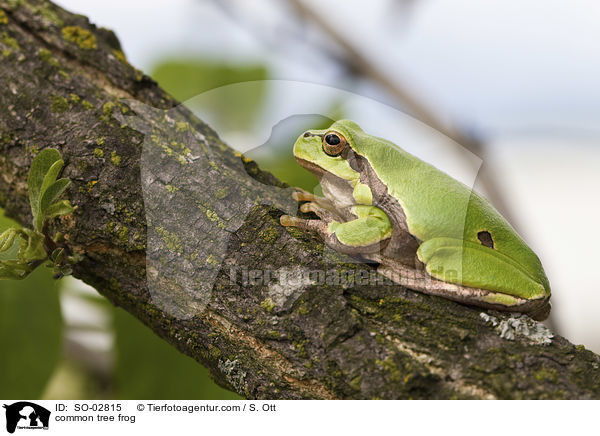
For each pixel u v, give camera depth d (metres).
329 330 0.28
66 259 0.29
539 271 0.29
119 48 0.31
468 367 0.27
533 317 0.30
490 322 0.28
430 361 0.27
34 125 0.30
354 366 0.27
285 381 0.28
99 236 0.29
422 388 0.27
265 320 0.28
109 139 0.29
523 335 0.28
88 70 0.30
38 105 0.30
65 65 0.30
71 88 0.30
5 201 0.30
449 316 0.28
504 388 0.27
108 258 0.29
